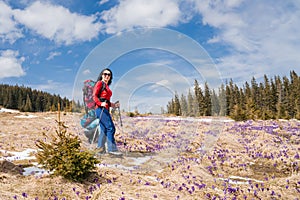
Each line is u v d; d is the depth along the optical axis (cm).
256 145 664
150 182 342
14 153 500
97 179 323
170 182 347
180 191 317
